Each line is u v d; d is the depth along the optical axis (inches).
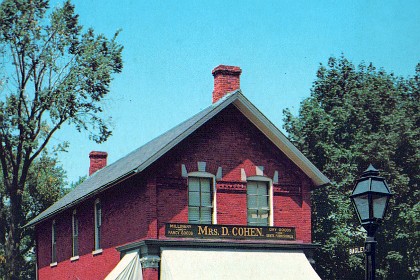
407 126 1621.6
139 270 1024.2
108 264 1198.3
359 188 460.4
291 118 1665.8
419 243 1563.7
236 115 1125.7
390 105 1721.2
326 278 1520.7
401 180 1571.1
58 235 1550.2
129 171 1015.0
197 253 1037.2
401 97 1776.6
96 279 1261.1
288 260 1092.5
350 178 1526.8
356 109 1630.2
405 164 1657.2
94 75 1663.4
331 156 1553.9
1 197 2032.5
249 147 1128.2
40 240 1731.1
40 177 2220.7
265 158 1138.0
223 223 1083.3
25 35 1621.6
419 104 1761.8
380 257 1594.5
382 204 453.1
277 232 1113.4
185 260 1017.5
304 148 1609.3
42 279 1681.8
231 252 1063.6
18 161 1738.4
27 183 2172.7
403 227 1566.2
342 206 1496.1
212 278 1011.9
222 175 1096.8
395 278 1578.5
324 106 1713.8
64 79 1701.5
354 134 1622.8
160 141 1179.9
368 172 460.4
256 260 1069.8
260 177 1128.2
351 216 1507.1
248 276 1040.2
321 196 1526.8
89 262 1310.3
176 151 1070.4
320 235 1519.4
